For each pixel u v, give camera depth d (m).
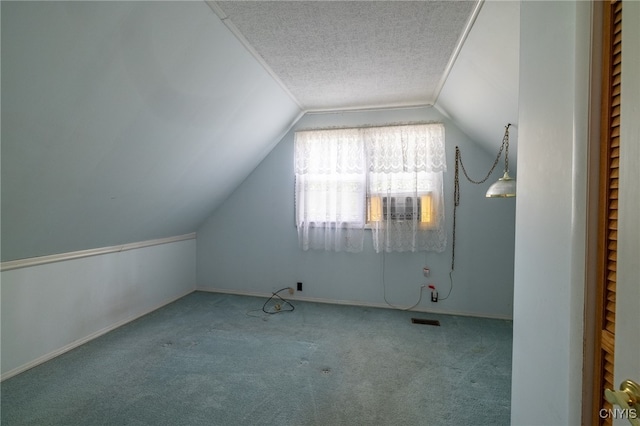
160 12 1.39
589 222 0.64
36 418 1.60
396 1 1.54
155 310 3.27
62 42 1.22
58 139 1.55
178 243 3.68
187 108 2.05
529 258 0.92
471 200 3.16
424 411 1.69
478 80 2.10
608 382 0.61
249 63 2.10
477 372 2.09
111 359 2.23
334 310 3.29
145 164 2.22
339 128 3.38
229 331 2.74
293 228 3.64
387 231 3.24
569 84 0.70
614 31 0.60
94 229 2.40
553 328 0.77
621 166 0.54
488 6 1.48
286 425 1.58
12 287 2.01
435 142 3.13
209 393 1.83
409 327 2.86
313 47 1.98
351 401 1.77
